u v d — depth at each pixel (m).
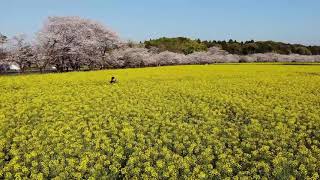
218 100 20.48
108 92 23.66
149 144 12.38
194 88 25.62
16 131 14.48
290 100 20.27
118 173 10.52
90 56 55.19
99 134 13.56
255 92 23.61
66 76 33.97
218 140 12.77
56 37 51.16
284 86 26.48
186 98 21.19
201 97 21.45
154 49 86.19
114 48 62.56
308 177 9.95
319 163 10.73
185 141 12.62
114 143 12.47
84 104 19.48
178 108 18.30
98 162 10.78
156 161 10.83
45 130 14.31
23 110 17.69
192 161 10.73
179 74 36.69
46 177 10.26
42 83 28.58
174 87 25.88
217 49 101.75
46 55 51.25
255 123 15.00
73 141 12.73
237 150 11.71
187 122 16.14
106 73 38.03
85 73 38.09
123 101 20.20
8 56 52.16
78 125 14.75
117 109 18.20
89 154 11.20
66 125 14.66
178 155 11.05
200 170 10.42
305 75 35.75
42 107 18.64
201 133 13.42
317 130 14.53
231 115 17.22
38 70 56.53
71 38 52.94
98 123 15.17
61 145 11.98
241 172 10.20
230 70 43.34
